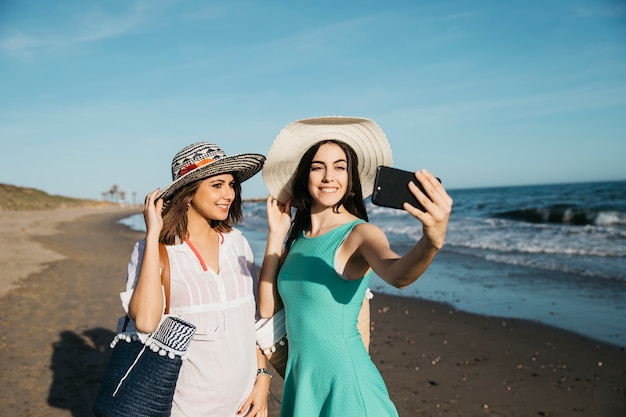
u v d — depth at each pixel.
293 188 2.47
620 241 15.44
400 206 1.56
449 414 4.09
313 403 2.12
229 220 2.45
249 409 2.33
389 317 7.48
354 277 2.12
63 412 3.86
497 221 26.67
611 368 5.20
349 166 2.33
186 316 2.08
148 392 1.90
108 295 8.06
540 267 11.41
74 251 14.40
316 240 2.24
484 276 10.66
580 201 40.25
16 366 4.78
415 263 1.53
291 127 2.43
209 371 2.09
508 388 4.66
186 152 2.22
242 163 2.22
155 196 2.04
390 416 2.07
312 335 2.15
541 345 6.00
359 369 2.08
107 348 5.36
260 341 2.41
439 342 6.14
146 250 1.96
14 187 70.00
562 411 4.18
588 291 8.85
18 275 9.62
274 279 2.46
